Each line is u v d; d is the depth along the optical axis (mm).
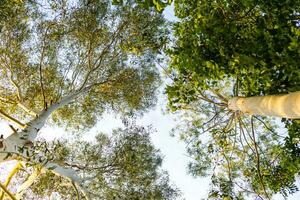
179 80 7723
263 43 6109
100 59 12898
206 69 6672
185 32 7020
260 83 6867
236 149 11250
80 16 12633
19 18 11820
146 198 12336
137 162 12430
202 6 6586
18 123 10219
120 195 12164
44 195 12242
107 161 12414
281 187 8562
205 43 6664
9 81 13336
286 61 5770
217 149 10914
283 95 5840
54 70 13430
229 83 11633
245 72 6566
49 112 10844
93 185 12172
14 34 12141
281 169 8609
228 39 6461
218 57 6660
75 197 12523
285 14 5754
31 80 13438
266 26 6078
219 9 6586
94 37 12922
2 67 12695
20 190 9961
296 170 7547
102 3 12688
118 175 12195
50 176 12188
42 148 9930
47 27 12344
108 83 13797
